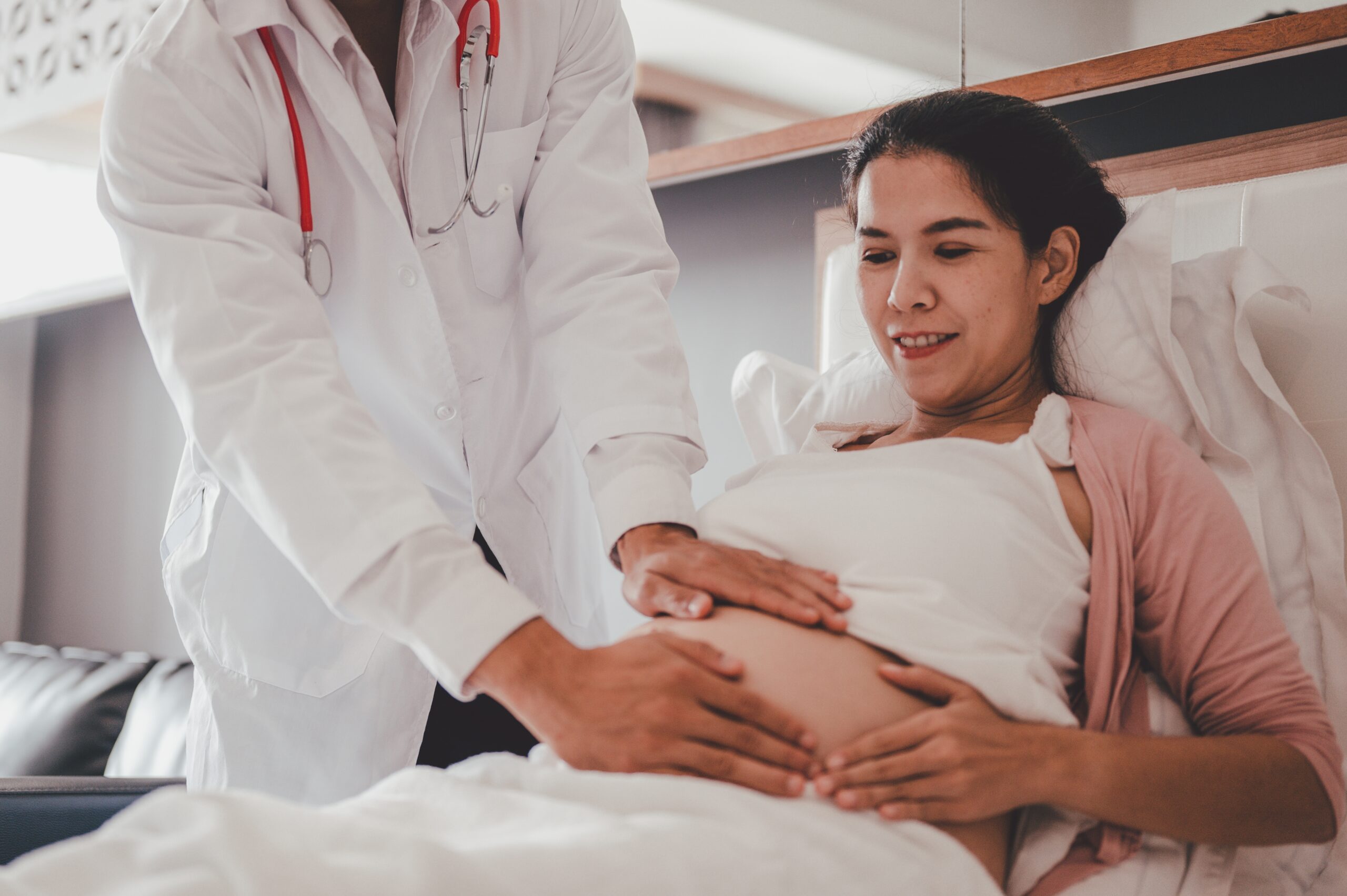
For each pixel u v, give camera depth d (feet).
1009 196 3.52
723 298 7.13
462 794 2.45
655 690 2.62
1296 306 3.94
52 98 9.55
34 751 8.27
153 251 3.51
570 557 4.68
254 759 4.06
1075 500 3.26
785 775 2.50
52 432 11.82
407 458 4.29
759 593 3.01
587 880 2.02
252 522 3.98
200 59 3.67
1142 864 2.85
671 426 3.80
